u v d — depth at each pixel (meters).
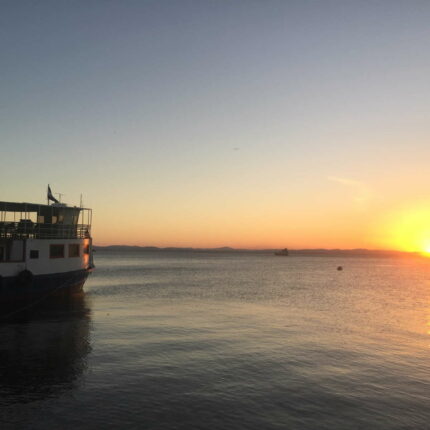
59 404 16.02
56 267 40.62
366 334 30.84
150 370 20.45
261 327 32.44
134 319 34.78
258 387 18.39
